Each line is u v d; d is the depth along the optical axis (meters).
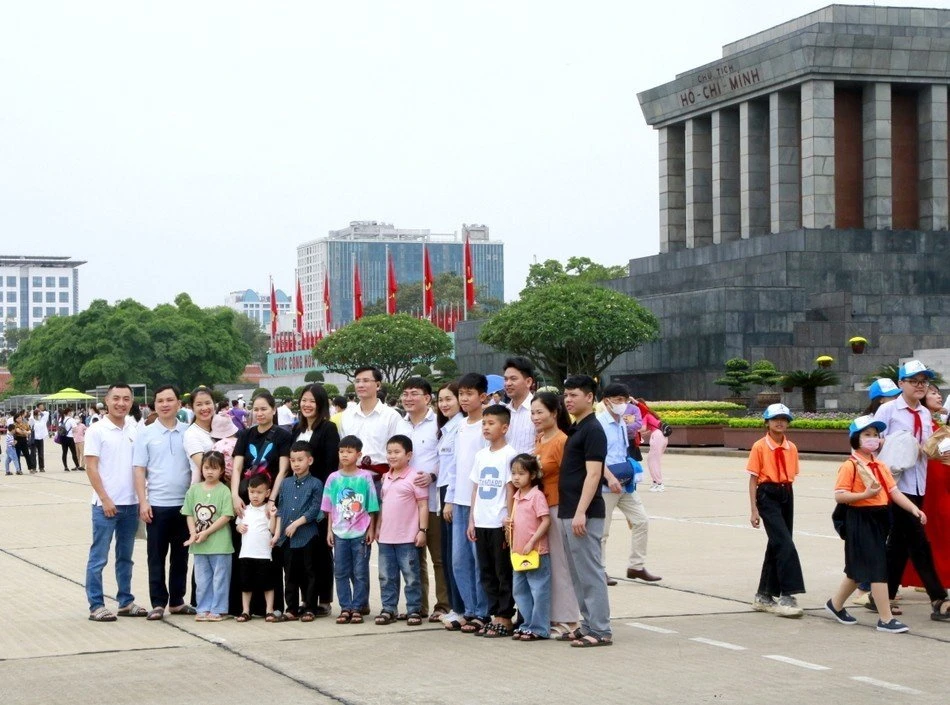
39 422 44.47
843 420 41.22
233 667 11.44
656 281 72.62
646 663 11.37
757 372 53.03
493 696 10.12
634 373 66.50
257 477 13.98
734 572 16.95
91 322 109.62
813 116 64.94
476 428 13.20
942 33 67.56
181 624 13.82
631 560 16.34
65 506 29.38
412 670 11.20
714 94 70.88
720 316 61.47
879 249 65.12
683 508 25.70
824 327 60.84
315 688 10.53
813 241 64.06
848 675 10.82
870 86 66.56
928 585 13.60
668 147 76.12
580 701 9.92
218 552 14.05
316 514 13.97
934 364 56.91
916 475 14.29
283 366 123.81
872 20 68.19
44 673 11.29
